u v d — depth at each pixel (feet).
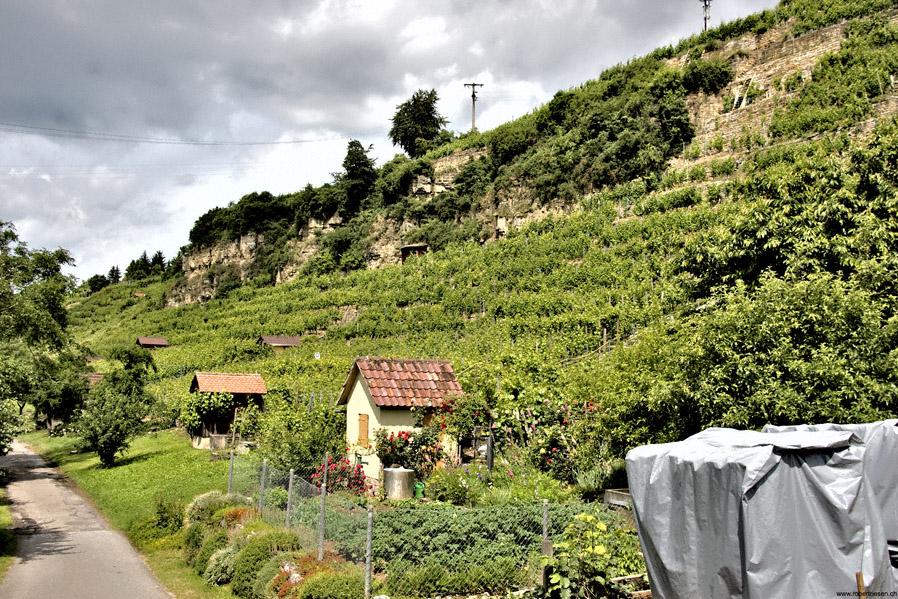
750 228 39.83
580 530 27.32
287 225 283.79
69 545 45.16
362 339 158.81
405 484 40.81
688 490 18.95
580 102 212.02
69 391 118.62
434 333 145.07
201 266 302.66
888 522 18.19
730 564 17.20
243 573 32.65
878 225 34.63
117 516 55.88
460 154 246.68
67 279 93.30
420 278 188.65
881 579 16.44
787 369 28.07
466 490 39.06
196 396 85.87
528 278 147.02
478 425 49.42
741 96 163.94
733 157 150.51
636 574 25.61
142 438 98.32
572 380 55.47
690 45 194.39
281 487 42.14
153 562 40.55
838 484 17.06
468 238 208.95
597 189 180.14
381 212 248.93
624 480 40.65
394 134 312.29
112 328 294.66
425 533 30.12
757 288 34.01
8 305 74.02
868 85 133.49
